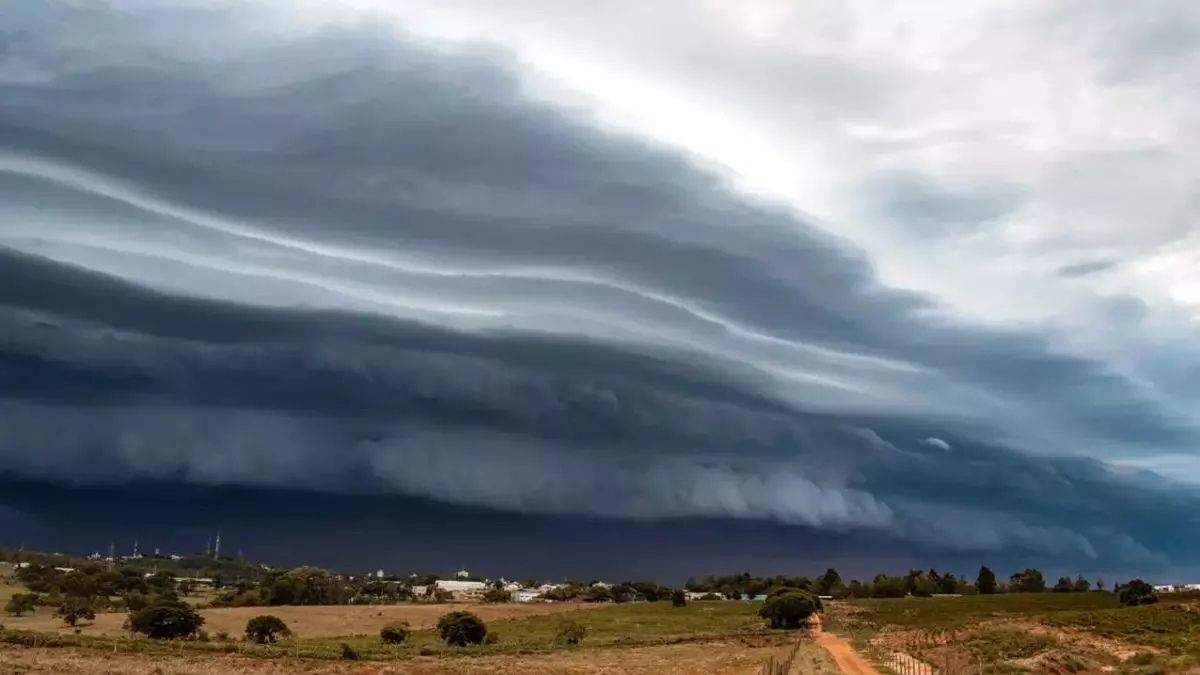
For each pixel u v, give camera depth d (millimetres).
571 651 104312
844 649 98062
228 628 136875
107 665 72500
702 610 192375
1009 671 67875
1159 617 120562
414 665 84750
